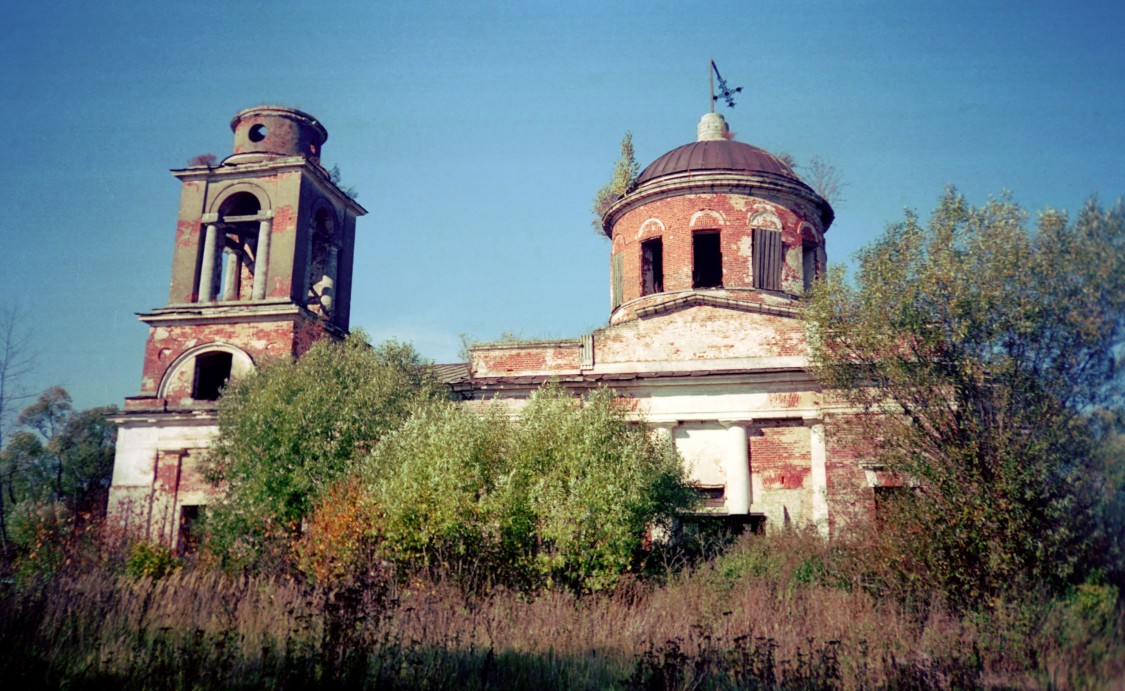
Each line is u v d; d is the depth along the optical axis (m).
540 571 15.20
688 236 23.86
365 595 12.15
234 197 26.81
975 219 14.34
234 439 21.03
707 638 10.67
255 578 16.30
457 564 15.19
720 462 20.67
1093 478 12.56
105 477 41.44
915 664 10.24
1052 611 11.41
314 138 28.05
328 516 16.75
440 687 9.44
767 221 23.81
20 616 10.84
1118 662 10.32
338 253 28.27
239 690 9.31
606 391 18.48
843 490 19.45
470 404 21.88
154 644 10.30
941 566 13.45
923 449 14.33
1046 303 13.34
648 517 16.78
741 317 21.42
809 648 10.39
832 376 15.66
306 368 21.41
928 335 14.13
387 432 19.80
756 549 16.42
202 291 25.53
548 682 9.98
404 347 24.03
